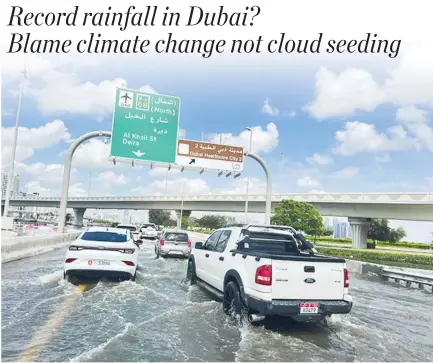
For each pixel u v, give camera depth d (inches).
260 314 251.4
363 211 1584.6
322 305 234.7
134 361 177.8
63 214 817.5
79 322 236.4
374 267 639.8
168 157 776.3
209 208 2284.7
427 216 1366.9
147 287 369.4
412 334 255.9
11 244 534.3
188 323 248.1
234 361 184.9
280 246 309.6
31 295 307.0
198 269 374.0
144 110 772.0
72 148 788.0
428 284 503.8
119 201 2938.0
